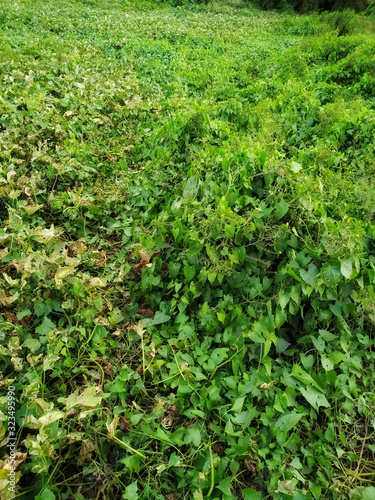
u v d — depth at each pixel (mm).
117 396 2270
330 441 2139
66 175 3801
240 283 2725
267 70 8328
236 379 2307
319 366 2445
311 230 2770
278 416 2193
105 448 2051
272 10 20219
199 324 2666
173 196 3533
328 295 2562
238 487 2002
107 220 3576
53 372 2283
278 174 2953
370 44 8031
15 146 3789
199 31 11758
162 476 1991
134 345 2566
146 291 2844
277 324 2473
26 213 3225
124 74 6816
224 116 5168
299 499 1850
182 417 2246
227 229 2697
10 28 8945
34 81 5441
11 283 2527
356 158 4457
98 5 13375
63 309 2611
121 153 4441
